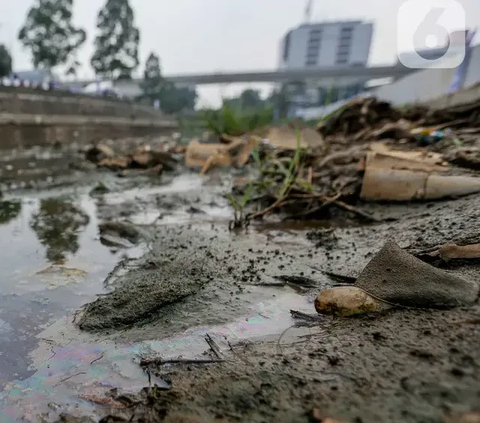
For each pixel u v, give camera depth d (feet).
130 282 6.48
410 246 6.68
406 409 2.88
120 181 18.71
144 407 3.53
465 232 6.50
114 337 4.85
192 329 4.95
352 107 27.25
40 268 7.30
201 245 8.38
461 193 9.41
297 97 142.82
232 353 4.34
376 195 10.66
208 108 39.42
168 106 138.82
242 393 3.53
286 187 11.30
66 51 93.86
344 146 20.40
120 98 83.71
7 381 4.05
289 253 7.61
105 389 3.86
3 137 41.01
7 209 12.70
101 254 8.11
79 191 16.08
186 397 3.60
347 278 6.04
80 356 4.47
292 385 3.52
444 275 4.75
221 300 5.70
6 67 80.07
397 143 18.30
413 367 3.37
